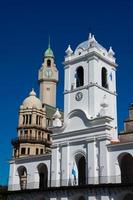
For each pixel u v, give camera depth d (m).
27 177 64.50
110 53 66.81
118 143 53.66
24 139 99.62
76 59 64.94
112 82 65.50
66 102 63.81
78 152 58.31
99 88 61.62
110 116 59.44
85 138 57.88
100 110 57.78
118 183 51.25
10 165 67.50
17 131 104.50
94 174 54.94
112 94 64.50
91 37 65.12
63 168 59.28
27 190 60.94
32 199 60.81
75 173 57.94
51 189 57.72
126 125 63.16
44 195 59.38
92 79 61.22
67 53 66.88
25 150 98.88
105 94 62.72
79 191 55.03
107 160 54.19
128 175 57.53
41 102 114.88
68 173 58.50
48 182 61.16
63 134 61.03
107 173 53.56
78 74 64.88
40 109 107.62
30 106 106.06
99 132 56.22
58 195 57.34
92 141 56.62
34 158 64.44
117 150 53.69
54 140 62.19
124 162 58.38
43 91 125.88
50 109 116.00
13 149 101.56
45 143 102.06
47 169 62.69
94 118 57.25
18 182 66.25
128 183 49.91
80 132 58.78
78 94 62.50
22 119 105.12
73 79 64.56
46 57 130.38
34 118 104.56
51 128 63.25
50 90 126.38
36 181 63.41
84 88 61.91
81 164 60.56
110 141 55.88
